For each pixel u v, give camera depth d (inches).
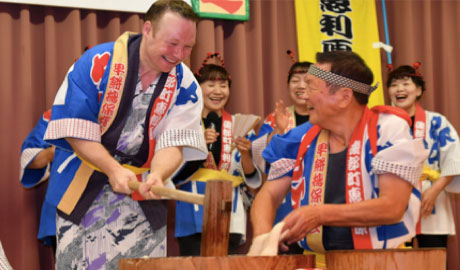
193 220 120.8
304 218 64.9
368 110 74.0
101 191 79.0
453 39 169.9
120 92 77.9
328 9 161.5
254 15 155.4
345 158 72.8
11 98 133.6
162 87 80.6
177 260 49.8
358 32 162.7
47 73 136.3
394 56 170.2
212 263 49.6
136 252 81.0
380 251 53.5
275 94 156.1
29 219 131.6
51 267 134.5
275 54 156.7
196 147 82.4
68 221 78.0
